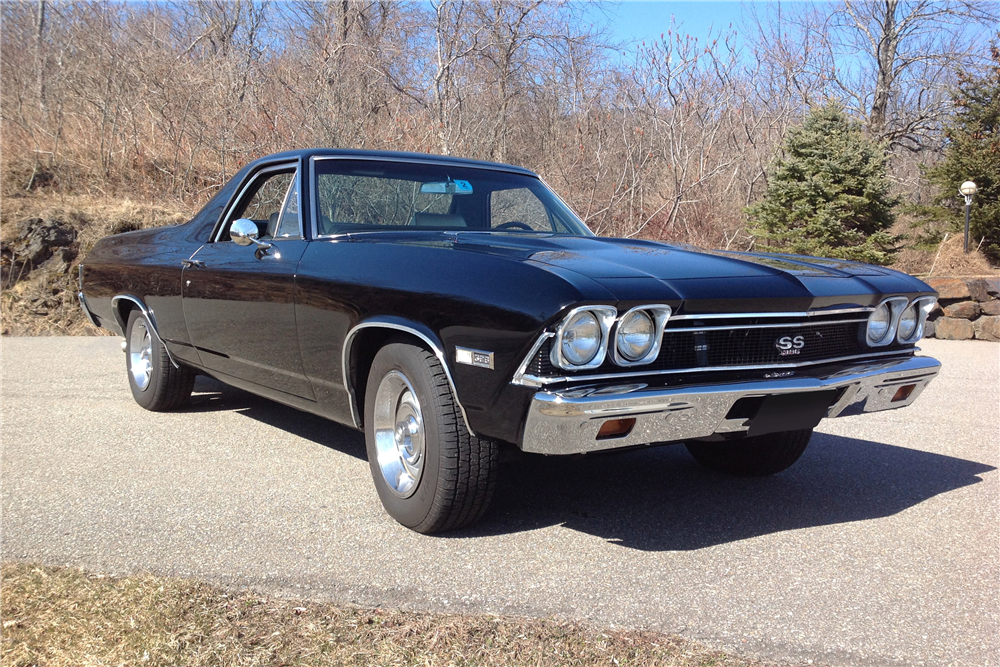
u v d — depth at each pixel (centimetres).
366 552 312
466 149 1454
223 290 427
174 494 377
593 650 239
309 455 445
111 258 565
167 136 1350
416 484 322
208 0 1783
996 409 608
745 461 417
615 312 276
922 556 317
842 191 1544
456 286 301
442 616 258
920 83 2584
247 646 236
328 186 399
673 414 284
